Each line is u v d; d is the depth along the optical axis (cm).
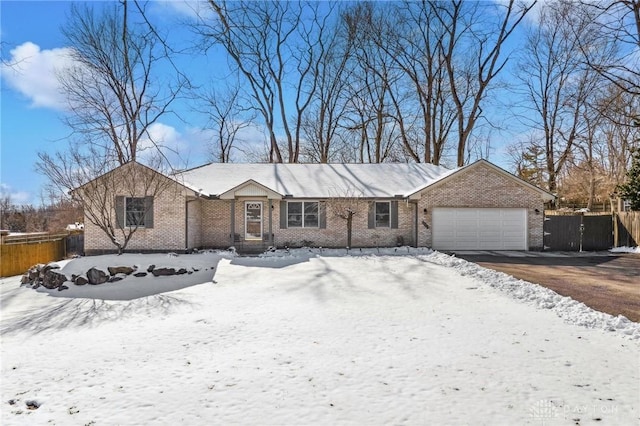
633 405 438
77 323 871
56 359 620
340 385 493
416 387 484
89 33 2388
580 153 3131
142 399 464
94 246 1748
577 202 3516
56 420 419
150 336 729
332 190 2025
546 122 3088
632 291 1008
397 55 3177
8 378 542
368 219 1994
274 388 486
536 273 1275
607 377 511
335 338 682
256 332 729
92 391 490
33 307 1039
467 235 1922
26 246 1628
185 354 620
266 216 1997
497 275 1196
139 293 1145
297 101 3431
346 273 1320
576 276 1220
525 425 398
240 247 1984
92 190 1620
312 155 3662
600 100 2131
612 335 682
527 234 1928
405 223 2005
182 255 1588
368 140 3647
